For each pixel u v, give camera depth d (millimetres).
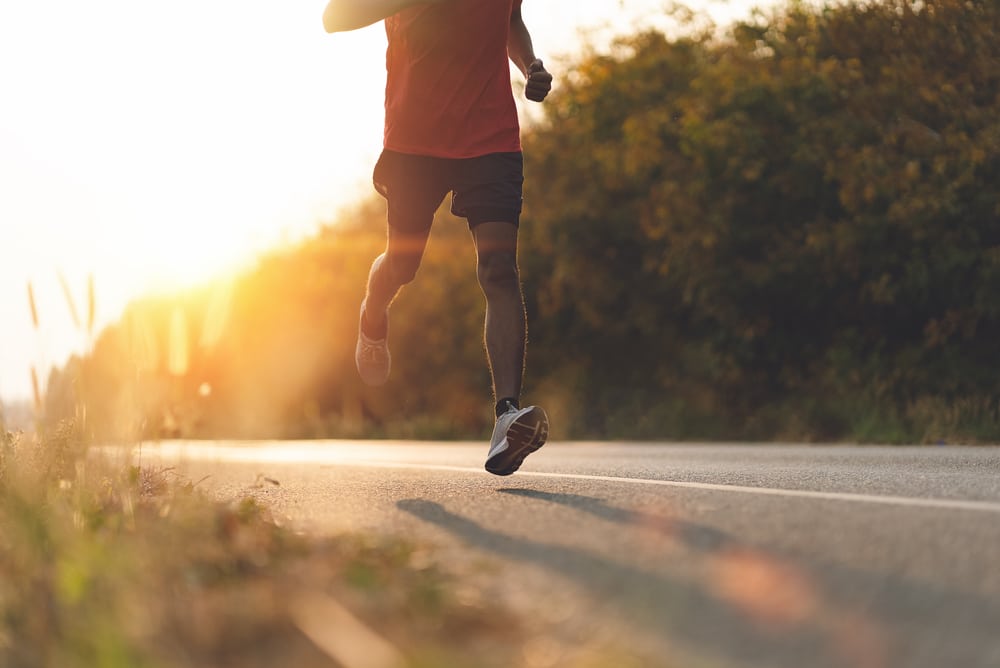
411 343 26000
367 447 12734
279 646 1575
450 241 25547
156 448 3189
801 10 15977
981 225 13039
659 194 16625
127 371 2939
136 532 2359
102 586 1788
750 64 15586
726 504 2947
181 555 2016
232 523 2486
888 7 14594
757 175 14625
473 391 25125
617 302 20484
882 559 2109
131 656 1472
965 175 12672
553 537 2471
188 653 1548
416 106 4047
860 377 14719
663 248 19031
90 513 2711
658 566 2092
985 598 1795
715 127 14938
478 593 1888
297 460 7008
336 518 3014
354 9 3920
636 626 1674
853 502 2904
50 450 3068
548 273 21406
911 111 13898
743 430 16641
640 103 19141
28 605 1814
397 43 4117
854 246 13852
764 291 15586
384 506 3268
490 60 4043
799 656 1521
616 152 18594
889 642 1578
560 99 21812
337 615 1666
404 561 2170
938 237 13117
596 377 21391
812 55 14961
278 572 1996
